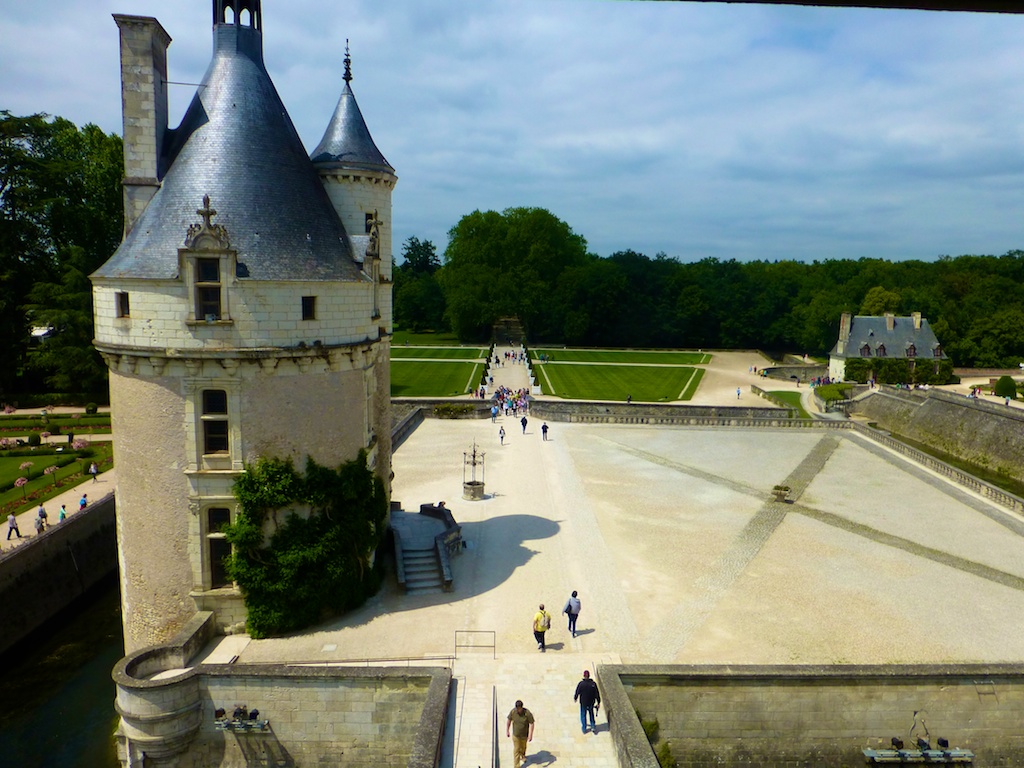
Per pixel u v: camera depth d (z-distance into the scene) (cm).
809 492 5297
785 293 17200
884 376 11538
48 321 7894
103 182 9231
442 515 4272
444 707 2331
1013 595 3547
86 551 4416
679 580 3625
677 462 6159
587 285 17138
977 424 7862
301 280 2828
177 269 2717
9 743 2966
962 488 5478
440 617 3150
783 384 11538
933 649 2989
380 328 3588
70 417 7388
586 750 2303
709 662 2839
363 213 3494
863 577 3725
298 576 2950
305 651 2834
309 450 2981
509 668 2744
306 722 2567
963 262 19150
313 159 3438
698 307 17038
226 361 2747
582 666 2777
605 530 4350
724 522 4556
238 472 2844
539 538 4181
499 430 7438
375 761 2570
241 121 2992
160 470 2841
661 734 2603
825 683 2605
